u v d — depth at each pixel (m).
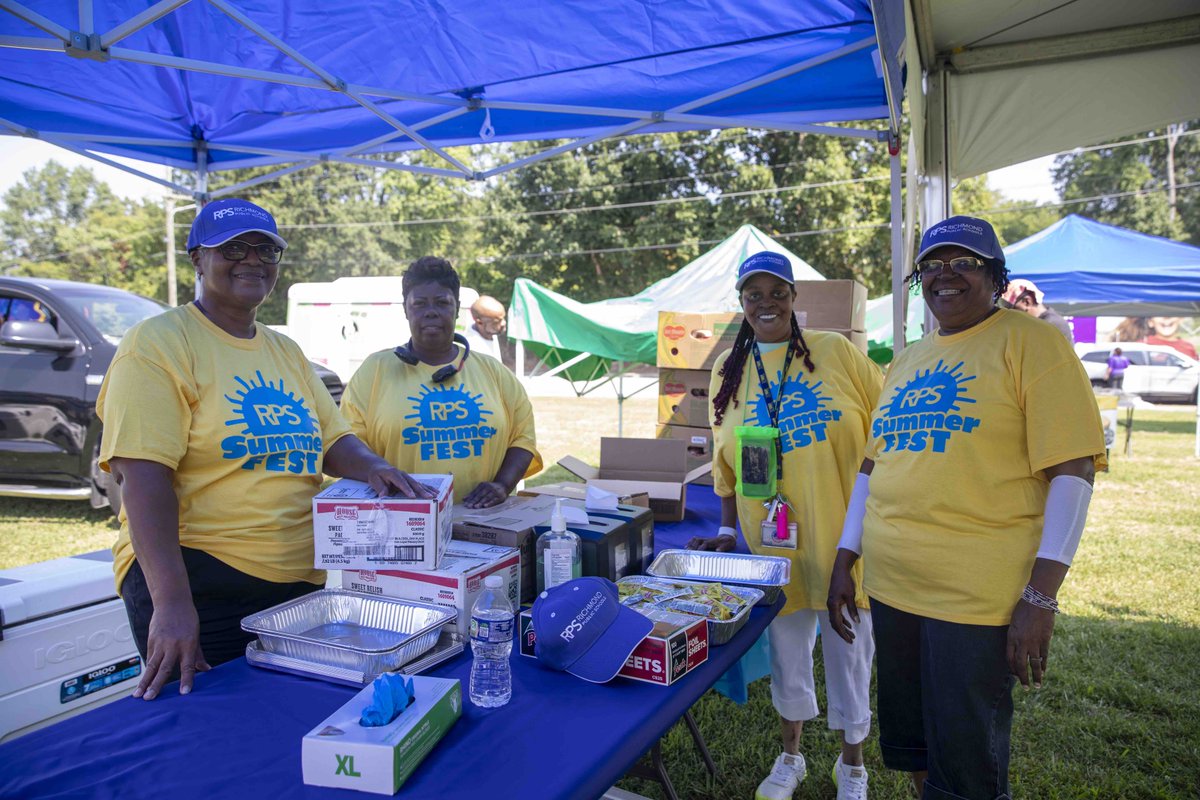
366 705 1.21
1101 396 8.94
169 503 1.55
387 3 2.57
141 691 1.39
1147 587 4.79
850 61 3.00
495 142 4.02
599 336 6.35
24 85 3.09
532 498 2.29
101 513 6.39
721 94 3.12
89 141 3.53
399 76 3.16
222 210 1.71
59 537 5.62
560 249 22.83
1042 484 1.70
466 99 3.40
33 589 1.97
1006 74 3.60
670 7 2.60
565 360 7.36
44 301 5.75
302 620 1.63
